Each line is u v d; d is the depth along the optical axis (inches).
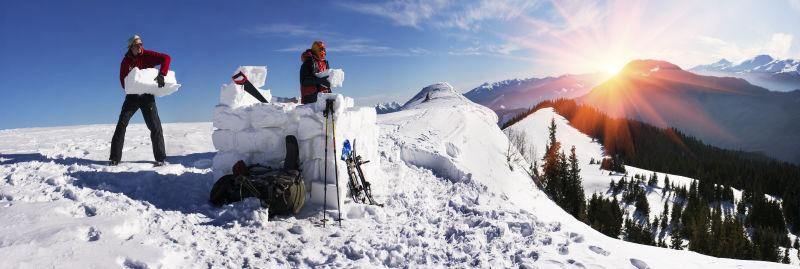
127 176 247.3
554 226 246.2
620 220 3486.7
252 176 225.5
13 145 362.0
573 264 189.6
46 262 139.2
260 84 272.4
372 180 295.6
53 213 180.2
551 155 2874.0
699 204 4087.1
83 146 358.0
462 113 801.6
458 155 502.3
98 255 148.4
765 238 3693.4
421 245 211.0
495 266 185.6
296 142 245.9
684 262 223.6
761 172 6063.0
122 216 183.3
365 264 179.3
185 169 285.7
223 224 204.8
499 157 605.3
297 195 226.2
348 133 262.5
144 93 263.9
